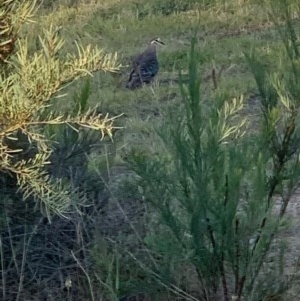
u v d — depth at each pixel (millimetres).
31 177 4035
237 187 5117
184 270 5512
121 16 17172
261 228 5203
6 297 5434
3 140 3990
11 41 3936
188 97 5570
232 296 5289
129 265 5520
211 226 5180
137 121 9461
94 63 3697
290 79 5328
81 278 5531
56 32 3828
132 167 5391
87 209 5695
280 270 5398
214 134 5219
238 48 13758
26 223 5410
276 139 5340
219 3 17125
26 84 3607
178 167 5266
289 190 5434
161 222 5375
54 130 5477
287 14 5617
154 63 12406
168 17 16812
